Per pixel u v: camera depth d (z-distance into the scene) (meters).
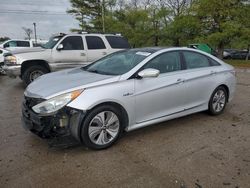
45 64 9.27
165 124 5.29
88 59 9.80
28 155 3.95
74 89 3.94
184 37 30.62
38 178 3.37
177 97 4.98
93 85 4.06
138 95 4.42
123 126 4.39
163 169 3.61
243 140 4.59
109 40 10.29
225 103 6.05
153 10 35.03
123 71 4.52
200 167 3.67
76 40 9.67
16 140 4.46
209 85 5.55
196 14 27.06
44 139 4.43
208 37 25.20
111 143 4.24
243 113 6.17
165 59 4.97
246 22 24.50
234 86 6.20
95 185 3.24
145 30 34.78
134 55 5.01
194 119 5.64
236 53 34.19
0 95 8.05
